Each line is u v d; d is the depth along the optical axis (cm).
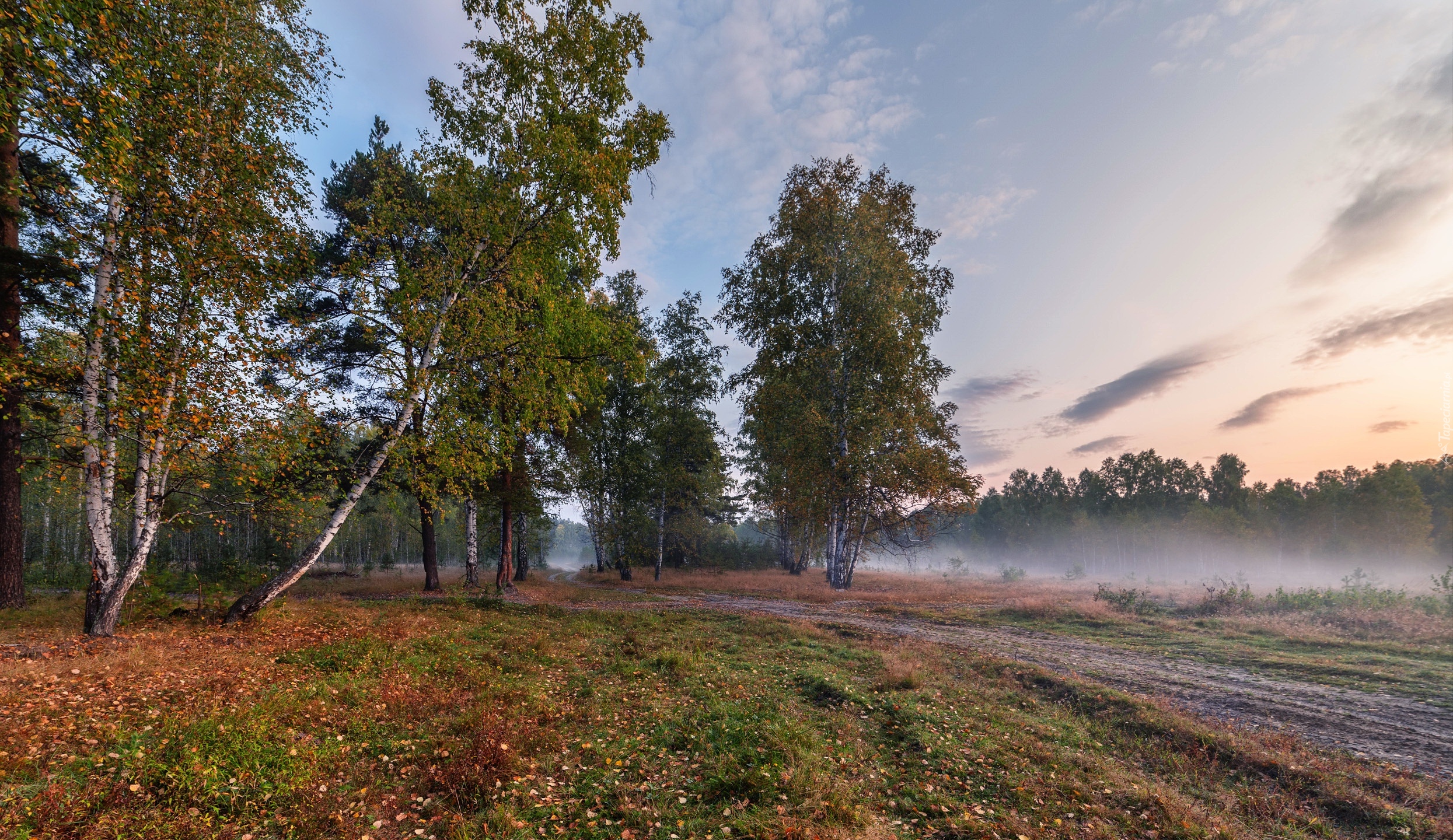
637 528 3134
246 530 3098
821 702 799
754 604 2064
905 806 486
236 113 991
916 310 2497
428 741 548
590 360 1406
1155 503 8219
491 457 1362
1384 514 5678
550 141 1212
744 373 2725
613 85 1289
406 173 1714
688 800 473
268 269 1016
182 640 889
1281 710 777
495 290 1305
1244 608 1733
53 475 916
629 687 825
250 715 534
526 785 476
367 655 847
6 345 873
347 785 452
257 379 966
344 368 1728
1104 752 634
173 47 909
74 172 803
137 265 880
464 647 1014
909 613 1811
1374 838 447
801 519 2908
